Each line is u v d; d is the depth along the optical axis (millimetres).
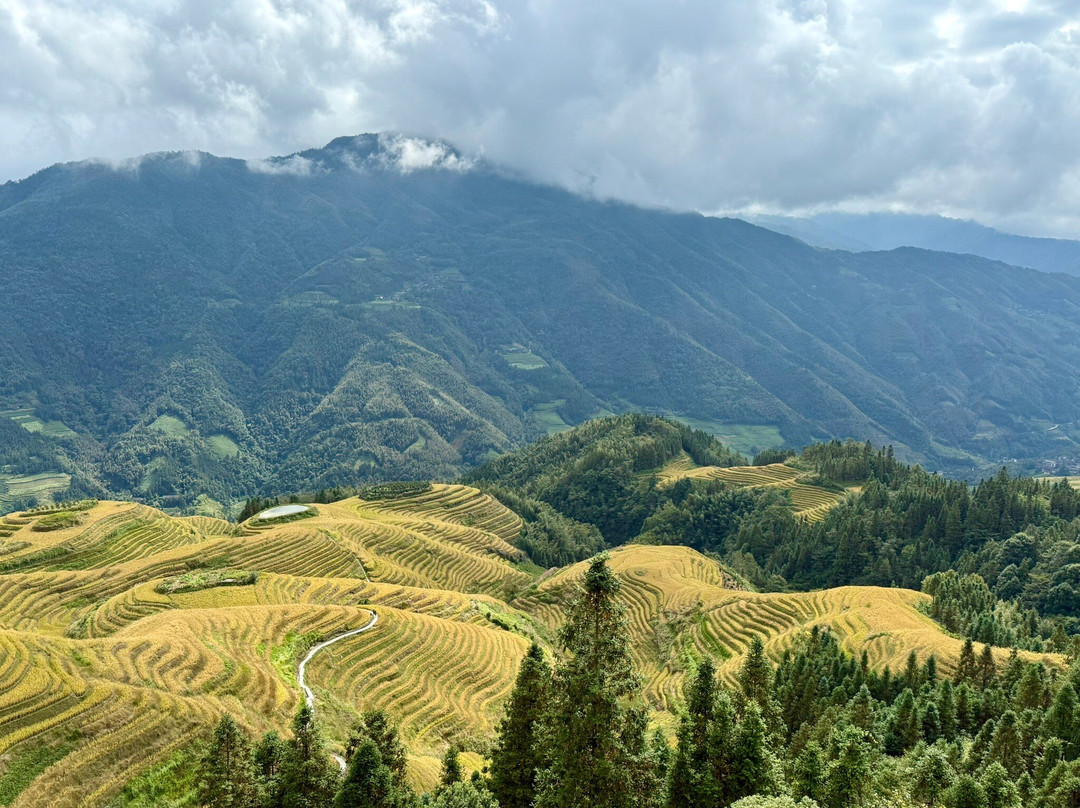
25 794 52938
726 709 43219
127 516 172500
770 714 64875
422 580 169750
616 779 37156
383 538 190750
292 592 125062
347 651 96500
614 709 37188
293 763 47469
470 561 196875
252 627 94188
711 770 41562
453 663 103750
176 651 77438
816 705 77938
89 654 71000
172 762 59938
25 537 152125
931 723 74375
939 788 55781
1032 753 63812
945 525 198750
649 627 149125
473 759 78000
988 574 171875
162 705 64688
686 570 180500
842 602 131375
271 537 165125
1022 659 87938
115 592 133500
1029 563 165000
